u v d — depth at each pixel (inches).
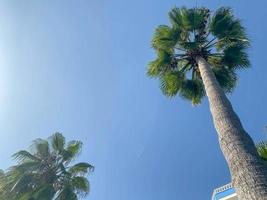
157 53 694.5
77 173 844.0
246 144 365.7
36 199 727.7
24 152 805.9
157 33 690.2
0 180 765.3
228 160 362.9
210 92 475.2
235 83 690.2
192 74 689.0
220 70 683.4
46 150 828.0
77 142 868.6
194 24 666.2
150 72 698.8
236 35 668.7
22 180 744.3
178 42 679.1
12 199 735.7
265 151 513.7
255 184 313.4
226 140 379.9
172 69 693.3
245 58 676.7
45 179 777.6
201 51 658.2
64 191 776.3
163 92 708.0
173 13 693.9
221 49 681.0
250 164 335.6
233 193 836.0
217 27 667.4
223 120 407.8
